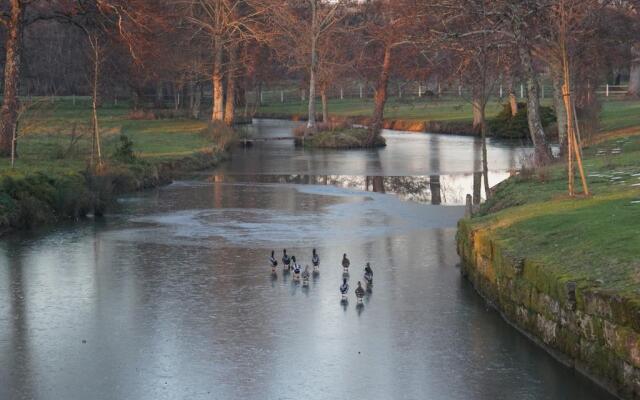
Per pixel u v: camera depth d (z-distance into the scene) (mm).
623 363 15742
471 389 17641
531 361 18859
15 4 49906
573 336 17797
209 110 118062
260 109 128875
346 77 109438
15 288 25953
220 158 65312
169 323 22344
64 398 17625
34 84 101000
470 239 25672
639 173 32000
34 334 21609
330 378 18438
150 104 116500
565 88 27203
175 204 43000
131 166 49531
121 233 34875
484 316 22391
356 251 30984
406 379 18297
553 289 18656
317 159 67125
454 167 60031
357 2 93875
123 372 18984
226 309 23531
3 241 33156
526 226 23859
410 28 72125
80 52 99750
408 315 22672
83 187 40531
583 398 16906
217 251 31219
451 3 47312
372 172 57594
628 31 57562
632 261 18078
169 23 74438
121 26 52000
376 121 80500
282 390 17844
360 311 23188
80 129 63906
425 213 39781
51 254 30750
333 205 42531
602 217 22891
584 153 44656
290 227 36156
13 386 18297
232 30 86812
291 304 23953
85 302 24391
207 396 17594
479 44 44719
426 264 28703
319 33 86625
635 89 95812
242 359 19656
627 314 15539
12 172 39750
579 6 36500
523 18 43219
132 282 26594
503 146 76562
